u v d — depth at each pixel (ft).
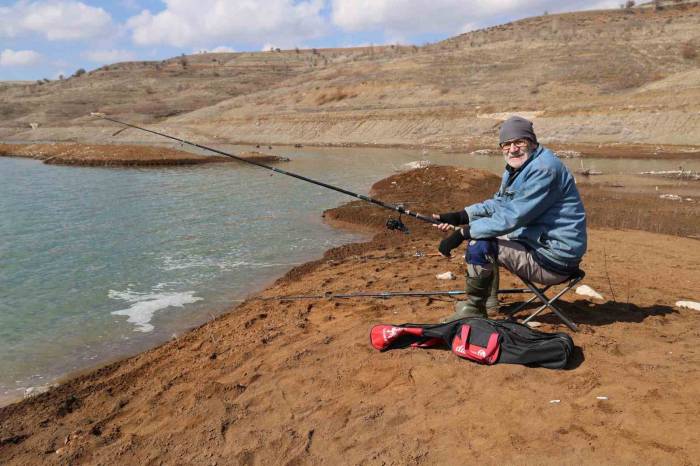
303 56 497.46
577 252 12.50
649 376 11.21
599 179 65.41
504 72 209.26
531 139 12.41
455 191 51.78
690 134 114.62
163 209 47.57
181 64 452.76
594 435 9.61
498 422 10.35
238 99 257.96
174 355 17.62
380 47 481.46
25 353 19.21
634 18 304.91
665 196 48.60
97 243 35.01
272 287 25.23
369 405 11.67
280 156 118.32
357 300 19.47
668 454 8.89
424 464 9.66
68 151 108.37
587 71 192.54
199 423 12.38
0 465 12.30
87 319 22.24
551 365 11.85
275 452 10.88
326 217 43.24
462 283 20.59
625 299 17.15
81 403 15.08
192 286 26.27
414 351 13.38
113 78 388.78
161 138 196.44
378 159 108.06
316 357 14.38
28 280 27.35
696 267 22.74
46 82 421.59
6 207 49.08
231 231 38.58
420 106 182.39
